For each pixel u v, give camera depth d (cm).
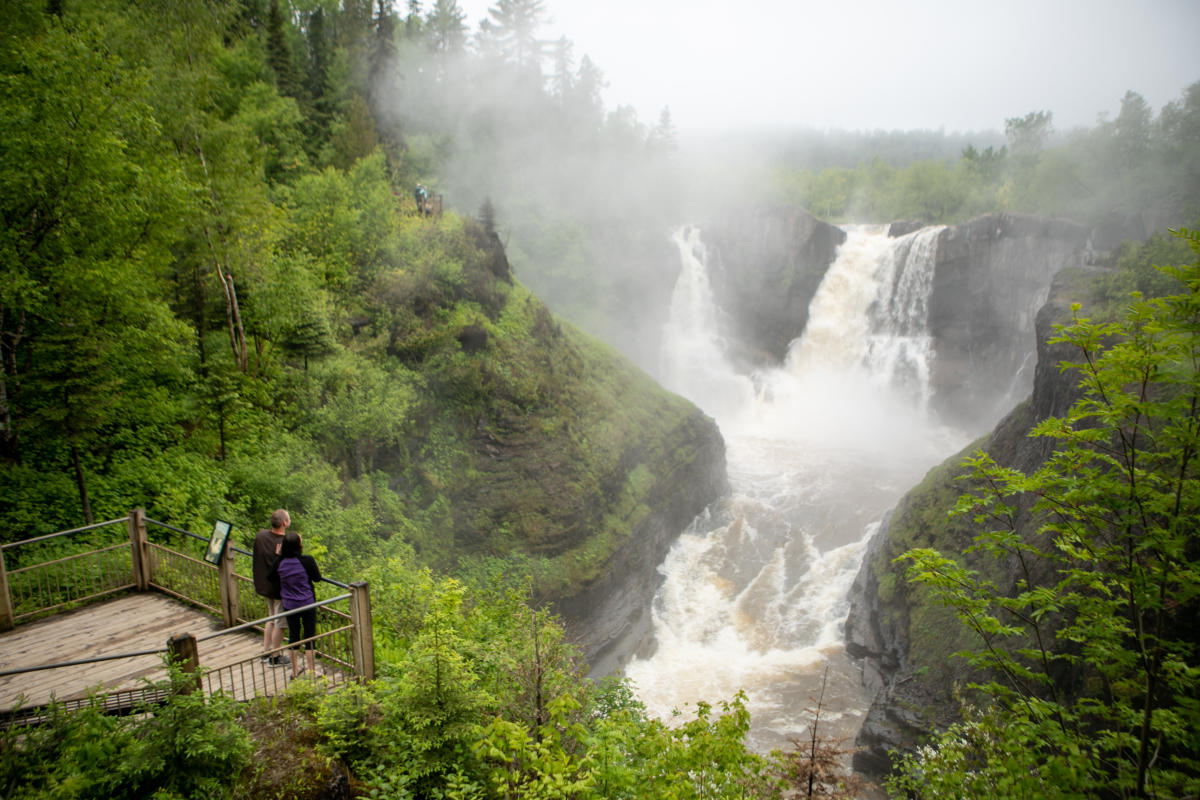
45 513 1368
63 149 1327
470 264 3191
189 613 1108
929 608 2312
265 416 2023
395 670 955
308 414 2167
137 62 1939
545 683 959
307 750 791
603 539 2952
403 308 2775
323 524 1847
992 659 738
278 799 722
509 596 1458
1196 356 591
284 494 1806
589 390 3531
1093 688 1423
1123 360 612
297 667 955
